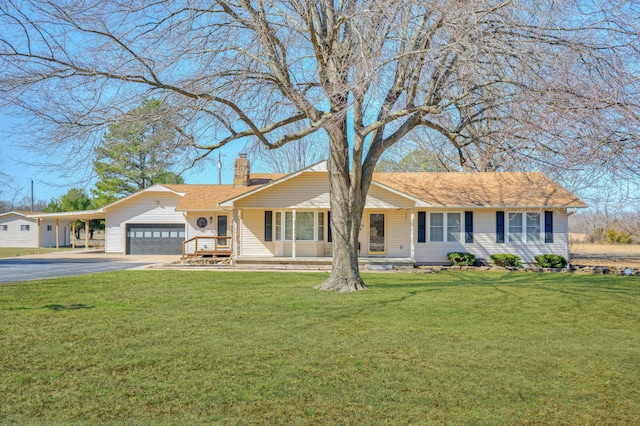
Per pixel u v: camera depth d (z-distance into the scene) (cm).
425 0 888
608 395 565
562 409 522
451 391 573
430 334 858
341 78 923
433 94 1151
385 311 1076
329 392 567
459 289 1471
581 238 4462
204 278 1752
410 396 556
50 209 4844
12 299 1239
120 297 1280
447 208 2372
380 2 866
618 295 1357
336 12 1102
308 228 2434
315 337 829
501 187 2464
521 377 627
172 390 571
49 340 802
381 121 1205
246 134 1215
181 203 2988
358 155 1334
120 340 803
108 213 3288
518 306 1162
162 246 3266
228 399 543
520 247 2366
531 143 728
